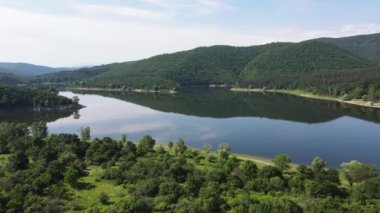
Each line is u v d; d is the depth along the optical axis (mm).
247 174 102438
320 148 158125
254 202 84625
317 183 91312
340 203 84562
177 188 91250
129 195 91375
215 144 166750
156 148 141500
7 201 83062
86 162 121062
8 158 113812
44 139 148250
